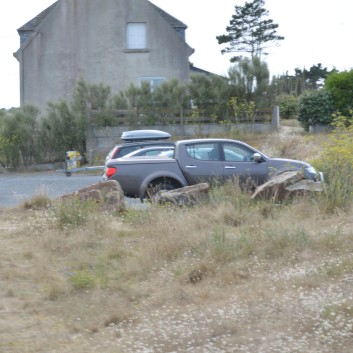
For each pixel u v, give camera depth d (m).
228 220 11.44
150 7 37.66
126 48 37.59
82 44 37.78
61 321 7.04
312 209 11.80
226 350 5.88
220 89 31.56
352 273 7.85
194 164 14.95
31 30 39.81
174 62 37.88
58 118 31.33
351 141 14.16
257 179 14.88
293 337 6.09
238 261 8.84
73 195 13.34
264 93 31.69
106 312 7.19
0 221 13.16
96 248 10.26
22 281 8.60
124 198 14.21
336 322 6.27
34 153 31.30
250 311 6.77
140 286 8.23
